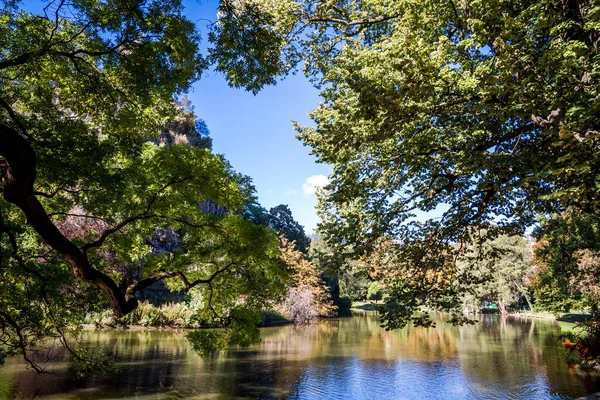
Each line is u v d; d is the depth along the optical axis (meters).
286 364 16.80
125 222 7.71
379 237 8.72
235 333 9.23
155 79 7.18
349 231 8.07
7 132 4.86
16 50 6.50
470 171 6.45
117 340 21.77
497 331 29.31
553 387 12.91
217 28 6.50
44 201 8.11
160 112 8.38
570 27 5.71
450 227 8.49
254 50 6.72
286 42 10.66
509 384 13.46
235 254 8.97
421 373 15.29
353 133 6.45
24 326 8.19
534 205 8.15
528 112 5.37
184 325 27.98
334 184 8.22
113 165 8.91
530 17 5.68
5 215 7.39
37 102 7.33
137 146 8.13
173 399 11.52
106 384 12.76
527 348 21.02
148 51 6.75
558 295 25.02
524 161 5.96
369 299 73.38
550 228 9.17
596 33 5.83
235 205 9.17
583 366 16.09
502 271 43.19
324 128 6.71
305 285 41.75
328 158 7.91
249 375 14.62
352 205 8.62
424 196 8.50
